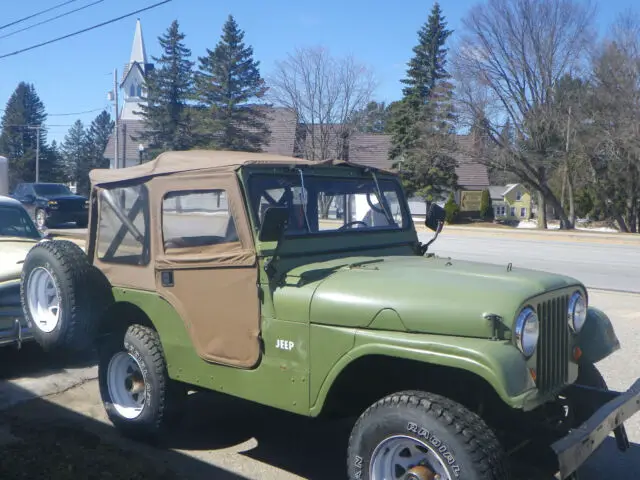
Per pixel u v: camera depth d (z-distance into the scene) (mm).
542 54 36625
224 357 4301
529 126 38125
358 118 40438
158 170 4734
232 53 42594
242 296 4180
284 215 3893
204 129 42781
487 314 3355
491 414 4090
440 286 3666
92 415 5543
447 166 43656
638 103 34969
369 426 3525
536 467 4000
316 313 3830
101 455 4625
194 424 5438
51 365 6969
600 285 13055
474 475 3191
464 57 38031
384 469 3527
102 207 5234
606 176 40500
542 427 4023
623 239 27906
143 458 4641
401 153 46000
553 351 3816
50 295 5492
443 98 40250
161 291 4684
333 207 4719
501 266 4316
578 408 4320
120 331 5109
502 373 3184
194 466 4617
